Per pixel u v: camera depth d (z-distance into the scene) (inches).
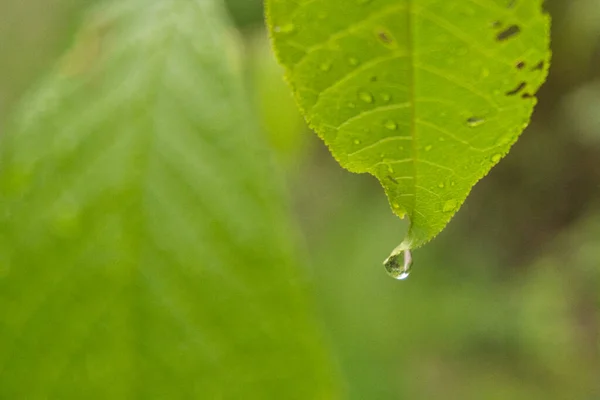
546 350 60.1
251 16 19.2
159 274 12.3
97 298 12.3
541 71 12.3
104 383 12.3
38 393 12.3
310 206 62.4
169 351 12.3
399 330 56.1
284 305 12.2
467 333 60.4
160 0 12.8
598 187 66.3
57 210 12.4
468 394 59.2
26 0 18.1
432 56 12.3
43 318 12.3
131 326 12.3
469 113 12.5
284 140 19.5
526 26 12.2
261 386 12.2
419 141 12.6
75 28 14.2
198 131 12.4
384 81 12.4
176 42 12.6
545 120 67.1
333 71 12.4
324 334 12.2
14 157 12.5
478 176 12.6
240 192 12.3
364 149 12.6
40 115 12.6
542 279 62.3
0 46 18.2
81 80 12.6
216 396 12.2
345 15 12.2
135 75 12.6
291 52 12.3
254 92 18.7
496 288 65.1
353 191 61.9
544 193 69.6
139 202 12.4
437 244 67.1
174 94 12.5
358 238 58.0
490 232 71.0
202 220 12.3
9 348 12.3
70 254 12.3
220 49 12.6
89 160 12.4
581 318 59.9
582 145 65.6
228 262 12.2
